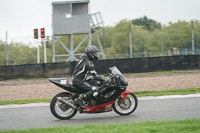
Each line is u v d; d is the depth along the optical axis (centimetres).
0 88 4897
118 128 1587
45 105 2906
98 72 5938
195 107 2356
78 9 8569
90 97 2112
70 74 6044
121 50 13538
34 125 1966
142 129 1534
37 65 6125
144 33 14225
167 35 14088
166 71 6016
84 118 2158
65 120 2098
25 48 11956
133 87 4175
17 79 6138
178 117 2000
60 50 12925
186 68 6025
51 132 1569
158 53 10144
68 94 2150
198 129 1524
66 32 8338
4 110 2727
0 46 11375
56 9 8350
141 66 6012
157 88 3981
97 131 1524
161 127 1573
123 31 14525
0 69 6156
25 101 3303
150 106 2512
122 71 5988
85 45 12950
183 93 3306
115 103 2167
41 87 4741
